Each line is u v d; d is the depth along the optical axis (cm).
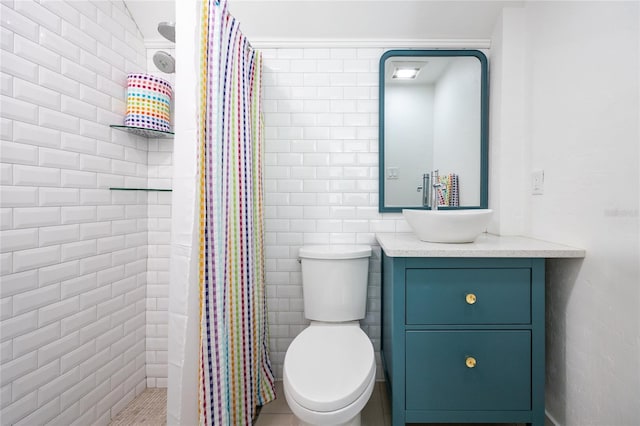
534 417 118
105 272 144
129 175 162
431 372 121
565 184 124
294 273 179
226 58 127
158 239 177
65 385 121
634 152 91
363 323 179
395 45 175
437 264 120
